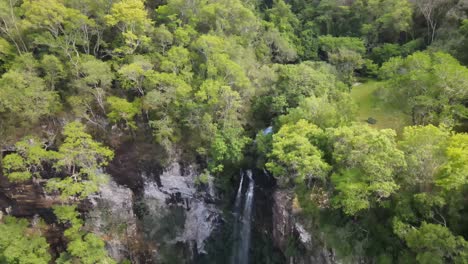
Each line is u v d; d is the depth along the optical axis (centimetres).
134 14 4556
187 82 4662
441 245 2566
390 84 4166
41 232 4888
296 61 6844
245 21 5500
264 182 4478
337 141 3388
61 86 4884
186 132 4912
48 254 4400
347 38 6656
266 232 4488
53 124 4788
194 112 4622
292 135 3647
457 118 3912
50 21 4538
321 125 4025
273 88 5066
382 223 3275
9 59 4722
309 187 3944
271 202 4309
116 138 5009
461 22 5153
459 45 4647
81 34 4878
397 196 3088
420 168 2939
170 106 4659
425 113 3791
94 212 4975
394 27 6303
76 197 4884
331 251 3462
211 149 4569
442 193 2805
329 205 3666
